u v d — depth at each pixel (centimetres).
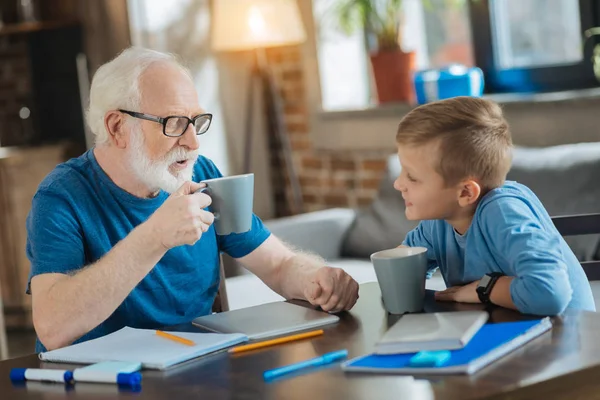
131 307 199
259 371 138
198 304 211
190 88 201
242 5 473
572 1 408
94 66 536
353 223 404
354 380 127
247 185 172
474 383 120
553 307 150
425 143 166
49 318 178
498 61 443
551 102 384
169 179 198
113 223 203
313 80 491
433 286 319
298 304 185
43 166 520
